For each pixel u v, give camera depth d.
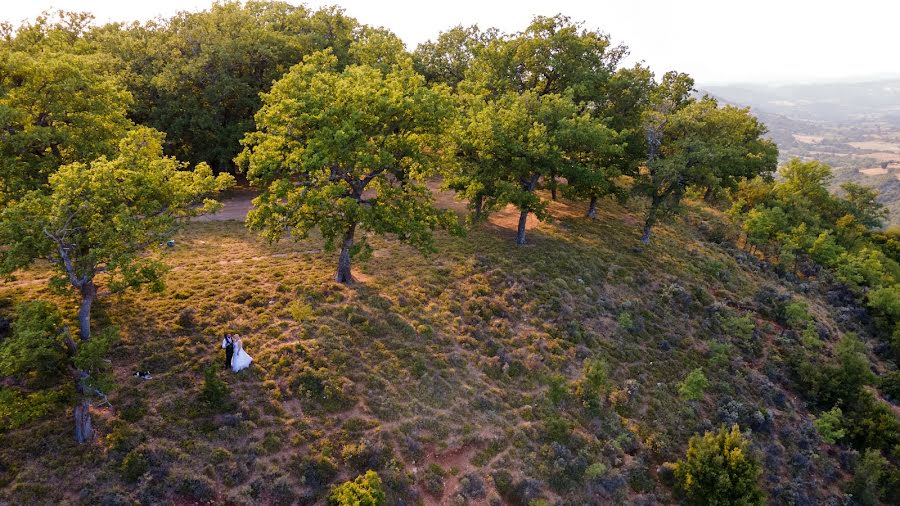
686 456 28.59
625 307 38.09
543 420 27.83
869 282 56.72
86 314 19.66
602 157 44.53
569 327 34.25
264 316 28.23
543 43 50.94
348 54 55.50
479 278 36.56
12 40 33.38
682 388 32.31
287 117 27.59
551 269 39.34
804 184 76.12
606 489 25.69
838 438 33.53
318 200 26.73
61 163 27.78
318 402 24.41
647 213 54.81
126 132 31.17
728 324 39.75
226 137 46.38
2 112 24.03
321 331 27.94
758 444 31.25
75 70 27.98
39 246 17.95
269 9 60.59
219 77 46.50
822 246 54.53
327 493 21.23
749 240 55.75
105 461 19.69
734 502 25.53
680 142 43.75
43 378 21.98
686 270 45.34
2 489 18.11
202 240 37.69
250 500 20.19
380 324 29.88
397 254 38.59
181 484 19.81
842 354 37.69
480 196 42.62
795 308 41.75
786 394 35.78
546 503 23.42
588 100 51.44
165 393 22.70
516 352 31.27
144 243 21.02
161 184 21.59
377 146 29.41
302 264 34.81
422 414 25.70
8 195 25.38
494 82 52.38
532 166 38.22
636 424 29.70
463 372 28.98
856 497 30.09
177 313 27.33
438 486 23.16
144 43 50.22
